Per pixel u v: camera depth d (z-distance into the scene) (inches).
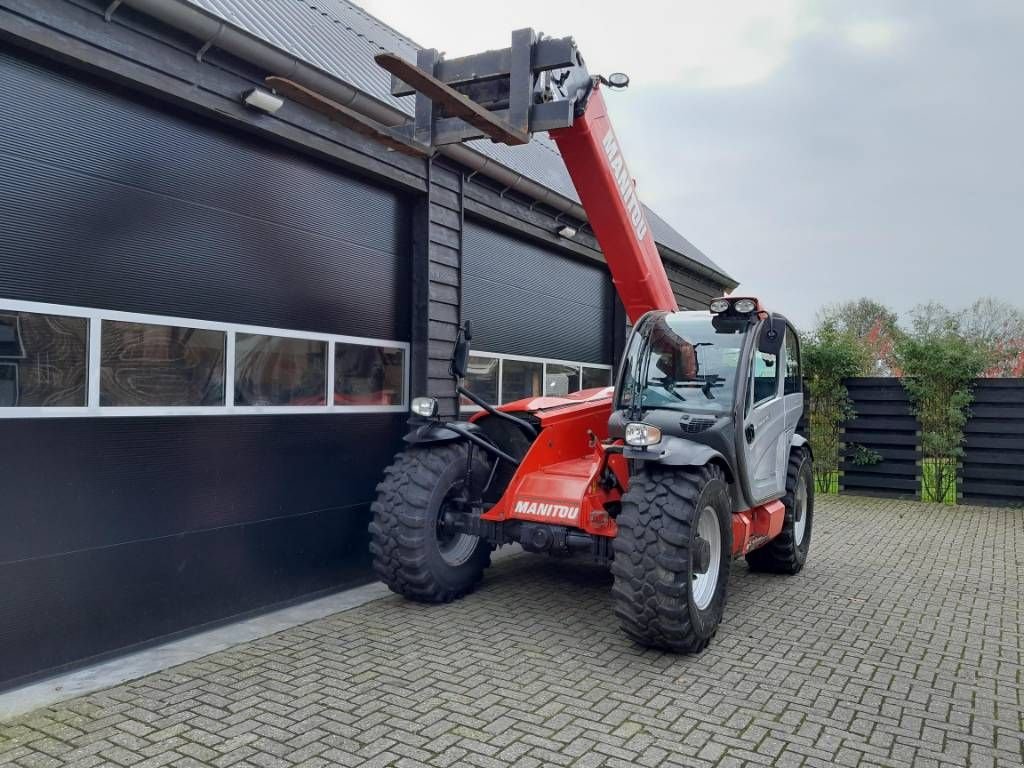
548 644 171.0
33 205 146.7
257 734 124.6
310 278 211.3
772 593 219.8
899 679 153.6
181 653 163.6
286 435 203.8
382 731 126.0
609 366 383.9
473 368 279.1
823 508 380.2
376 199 235.3
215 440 183.6
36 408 146.6
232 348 188.4
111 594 159.6
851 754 121.3
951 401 389.1
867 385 418.6
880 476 416.5
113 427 160.6
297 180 207.2
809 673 156.0
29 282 146.2
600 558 180.5
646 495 163.5
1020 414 382.3
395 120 215.8
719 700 141.3
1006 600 213.5
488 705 136.9
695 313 206.2
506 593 215.2
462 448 208.5
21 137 144.8
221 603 184.5
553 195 297.9
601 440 222.4
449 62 165.6
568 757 118.0
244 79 182.5
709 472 172.9
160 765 113.9
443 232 254.2
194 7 161.0
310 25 250.1
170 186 173.3
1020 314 1134.4
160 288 171.0
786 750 122.0
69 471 152.3
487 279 287.1
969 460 392.2
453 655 163.2
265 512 197.2
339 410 221.8
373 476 234.7
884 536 308.3
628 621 160.2
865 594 219.0
